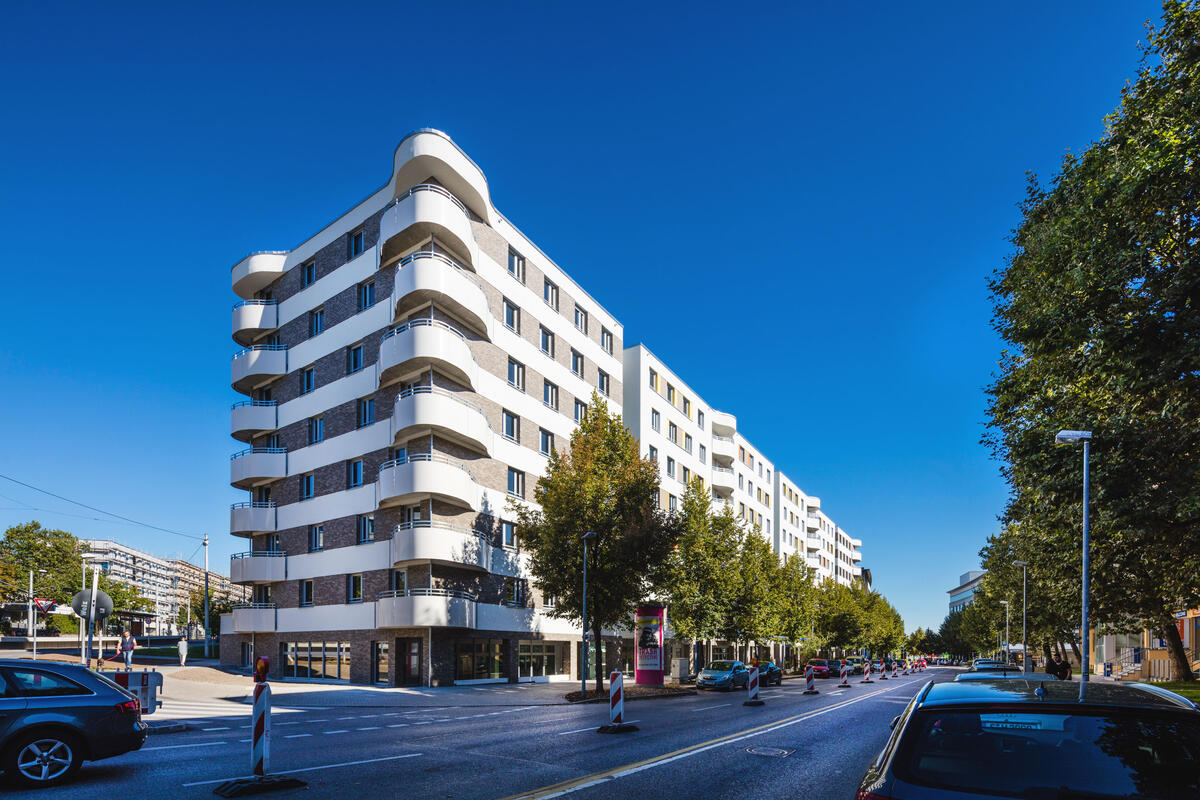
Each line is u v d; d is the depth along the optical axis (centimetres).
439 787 815
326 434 3362
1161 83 1362
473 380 3105
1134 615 2719
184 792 785
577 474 2672
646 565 2608
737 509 6281
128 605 9762
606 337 4456
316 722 1567
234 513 3528
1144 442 1318
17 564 7525
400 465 2878
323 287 3512
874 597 9681
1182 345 1198
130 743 874
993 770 320
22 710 813
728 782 862
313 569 3291
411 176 3109
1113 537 1622
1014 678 439
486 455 3212
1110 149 1477
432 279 2878
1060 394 1593
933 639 16925
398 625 2783
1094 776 310
